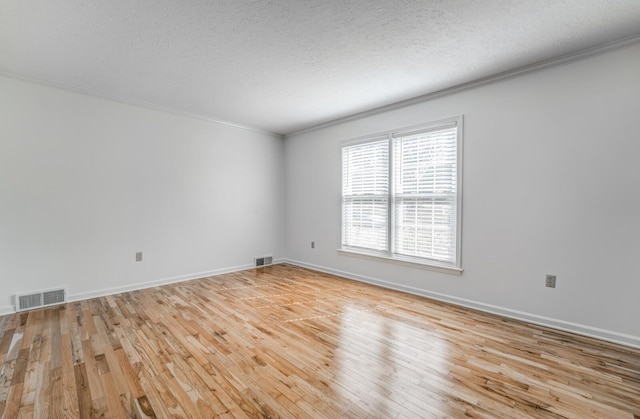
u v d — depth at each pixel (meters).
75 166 3.38
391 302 3.33
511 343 2.35
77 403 1.65
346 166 4.50
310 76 3.02
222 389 1.78
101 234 3.55
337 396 1.72
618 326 2.35
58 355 2.16
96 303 3.28
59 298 3.25
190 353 2.20
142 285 3.87
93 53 2.56
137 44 2.42
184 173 4.25
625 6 1.91
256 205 5.13
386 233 3.95
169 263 4.12
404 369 1.99
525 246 2.80
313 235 5.02
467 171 3.17
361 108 4.02
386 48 2.48
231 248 4.81
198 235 4.41
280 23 2.13
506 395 1.73
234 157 4.82
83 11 1.98
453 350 2.25
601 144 2.41
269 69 2.86
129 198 3.76
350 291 3.76
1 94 2.95
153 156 3.96
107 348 2.26
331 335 2.51
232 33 2.27
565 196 2.58
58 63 2.75
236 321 2.80
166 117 4.07
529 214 2.77
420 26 2.17
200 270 4.43
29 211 3.11
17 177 3.04
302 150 5.19
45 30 2.21
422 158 3.57
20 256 3.05
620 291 2.34
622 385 1.81
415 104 3.62
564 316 2.59
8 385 1.80
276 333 2.54
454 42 2.38
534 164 2.74
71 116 3.34
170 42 2.39
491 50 2.49
